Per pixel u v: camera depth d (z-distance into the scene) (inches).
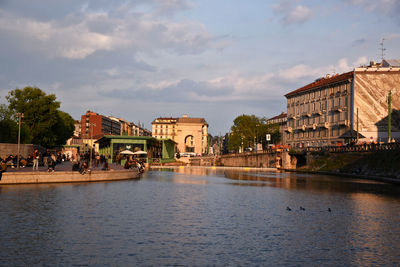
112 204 978.7
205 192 1381.6
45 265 477.4
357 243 612.1
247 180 2165.4
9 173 1416.1
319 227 733.9
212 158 6215.6
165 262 498.9
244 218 820.0
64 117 4692.4
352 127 3730.3
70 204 952.3
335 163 3041.3
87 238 610.5
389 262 514.3
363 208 1004.6
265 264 498.6
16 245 561.9
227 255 534.9
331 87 4215.1
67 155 3750.0
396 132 3671.3
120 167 2549.2
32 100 3585.1
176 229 691.4
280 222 780.0
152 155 4296.3
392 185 1813.5
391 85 3730.3
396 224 776.9
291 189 1563.7
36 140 3570.4
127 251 544.4
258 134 6166.3
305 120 4805.6
